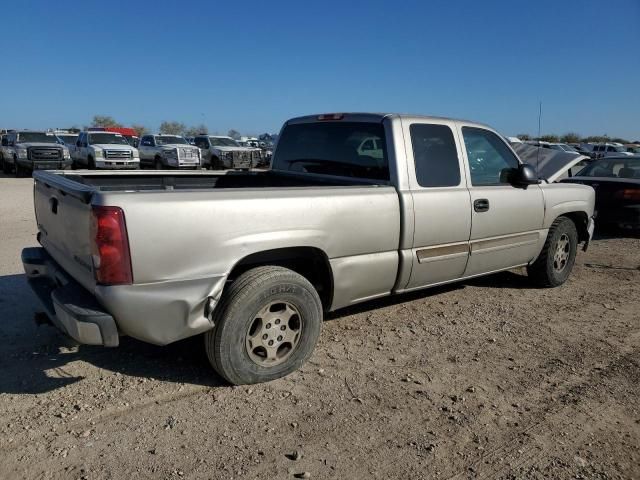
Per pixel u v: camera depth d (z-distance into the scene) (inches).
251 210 143.2
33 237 343.9
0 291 224.5
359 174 194.2
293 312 153.9
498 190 213.3
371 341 184.2
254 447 121.9
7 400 138.9
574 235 258.1
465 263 204.1
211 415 134.3
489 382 157.3
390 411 139.3
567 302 235.1
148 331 132.9
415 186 183.6
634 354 180.5
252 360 148.2
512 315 215.3
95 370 156.8
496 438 129.1
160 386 148.2
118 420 131.1
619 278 280.4
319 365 164.1
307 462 117.3
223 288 142.6
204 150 1106.1
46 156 896.9
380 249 173.9
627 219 383.9
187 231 133.3
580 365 170.9
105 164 958.4
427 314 213.0
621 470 118.8
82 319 127.3
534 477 115.3
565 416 139.9
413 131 187.9
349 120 199.9
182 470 113.1
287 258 158.7
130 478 110.3
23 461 114.6
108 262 126.1
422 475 114.6
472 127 209.8
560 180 424.5
